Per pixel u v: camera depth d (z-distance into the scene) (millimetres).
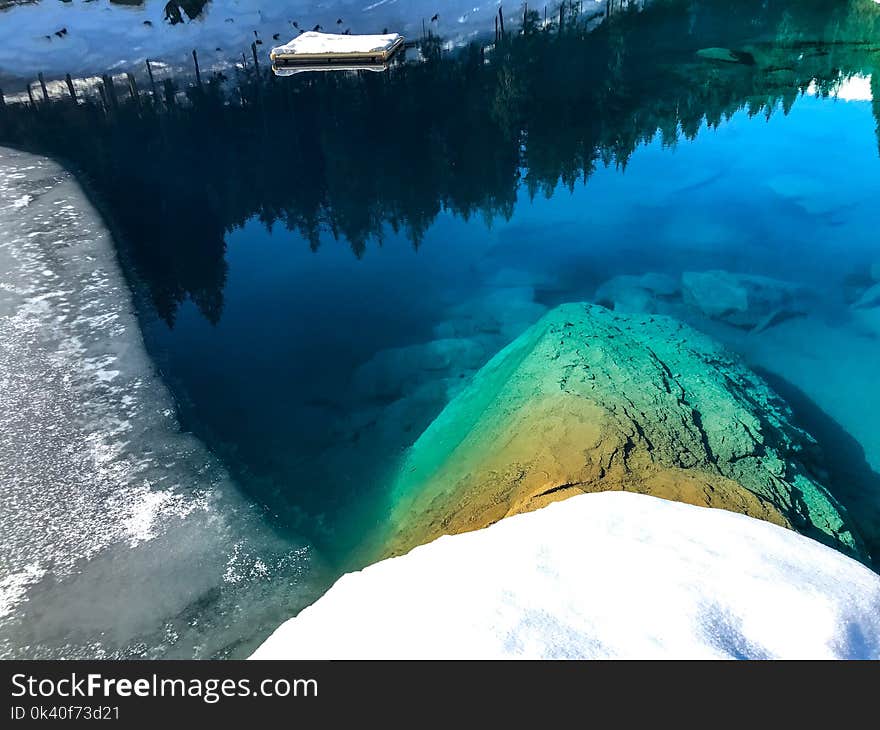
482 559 3471
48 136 20734
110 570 6801
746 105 21438
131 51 27734
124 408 9320
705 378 7836
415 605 3148
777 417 7691
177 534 7254
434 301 12562
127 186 17531
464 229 15617
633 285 12141
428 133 20688
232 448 8688
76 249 13906
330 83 24891
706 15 29094
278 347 11195
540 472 6359
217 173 18578
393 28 29938
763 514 5598
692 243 14094
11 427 8812
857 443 8180
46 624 6238
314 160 19297
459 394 9281
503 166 18578
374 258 14562
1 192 16547
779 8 29672
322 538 7242
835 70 23375
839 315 10938
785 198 15859
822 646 2793
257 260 14500
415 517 6949
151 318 11820
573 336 8664
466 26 29672
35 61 26766
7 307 11633
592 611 2979
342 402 9648
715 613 2955
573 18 29359
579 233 14945
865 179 16469
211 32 28859
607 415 6836
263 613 6348
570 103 22031
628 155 18906
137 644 6047
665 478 5961
